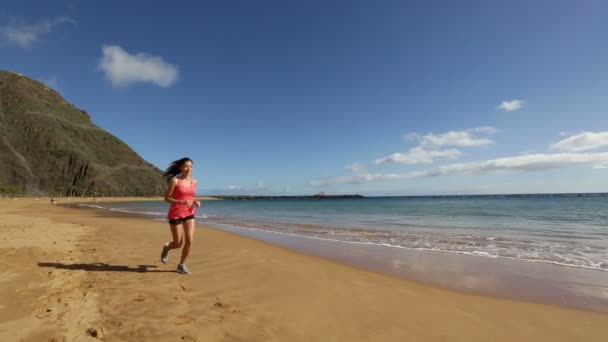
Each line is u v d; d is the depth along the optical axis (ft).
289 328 11.31
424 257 26.94
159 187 513.04
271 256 25.35
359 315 12.91
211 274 18.65
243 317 12.11
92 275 17.04
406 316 12.99
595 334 11.72
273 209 147.95
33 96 508.12
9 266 18.07
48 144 430.20
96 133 525.75
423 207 138.31
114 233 37.22
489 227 52.60
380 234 43.68
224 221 70.90
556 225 54.85
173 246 18.69
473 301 15.26
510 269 22.33
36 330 10.16
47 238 30.19
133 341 9.73
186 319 11.59
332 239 38.58
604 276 20.38
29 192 373.61
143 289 14.96
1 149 391.65
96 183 422.82
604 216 74.13
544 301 15.43
